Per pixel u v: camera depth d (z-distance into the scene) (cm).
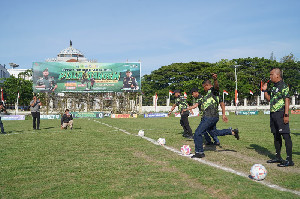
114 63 3856
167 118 2980
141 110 4253
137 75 3872
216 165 550
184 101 1023
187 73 5784
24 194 387
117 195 376
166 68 5928
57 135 1159
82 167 545
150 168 527
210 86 653
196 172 487
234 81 5928
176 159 609
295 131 1259
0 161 610
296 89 6031
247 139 961
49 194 384
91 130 1398
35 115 1498
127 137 1053
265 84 630
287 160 545
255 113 3766
